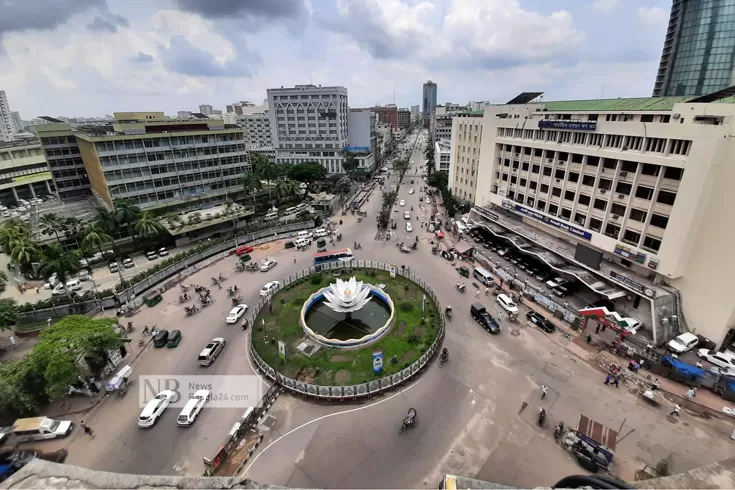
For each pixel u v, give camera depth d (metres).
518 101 85.25
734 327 42.00
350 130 160.62
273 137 153.75
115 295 54.03
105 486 8.18
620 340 42.72
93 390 37.88
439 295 56.12
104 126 92.12
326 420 34.69
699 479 8.79
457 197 105.06
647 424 33.78
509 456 31.02
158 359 43.06
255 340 46.16
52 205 92.31
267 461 30.83
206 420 34.91
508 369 40.78
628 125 46.47
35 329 48.81
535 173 64.06
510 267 64.25
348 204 107.81
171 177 86.88
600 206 52.34
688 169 40.00
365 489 28.50
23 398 33.31
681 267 42.72
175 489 8.16
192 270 65.56
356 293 49.97
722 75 109.50
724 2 105.75
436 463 30.47
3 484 8.09
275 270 65.62
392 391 37.97
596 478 9.39
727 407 35.16
